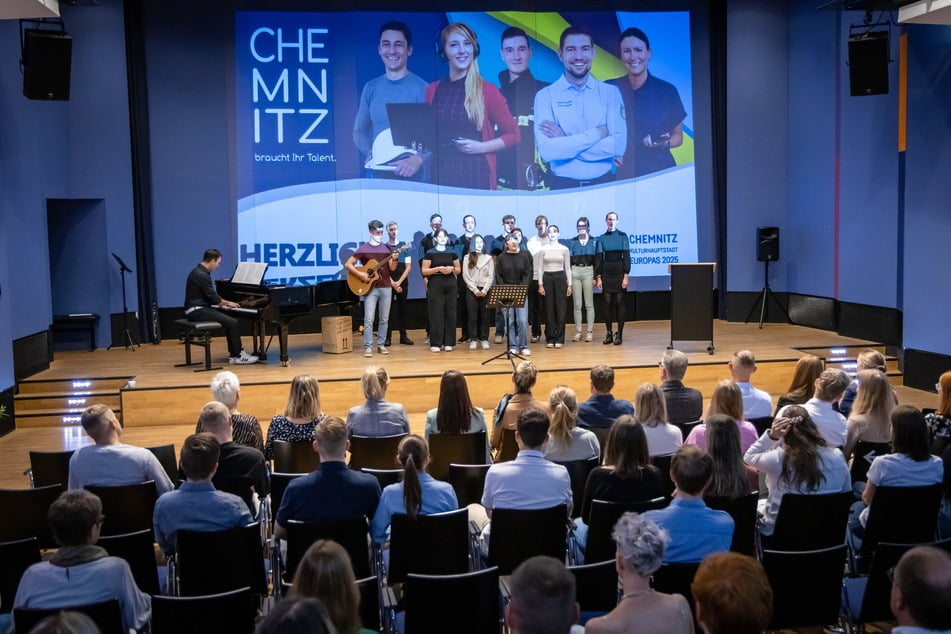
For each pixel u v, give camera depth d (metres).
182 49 12.88
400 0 13.21
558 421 5.30
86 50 12.00
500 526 4.34
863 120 11.78
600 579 3.71
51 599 3.44
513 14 13.39
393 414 6.24
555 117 13.55
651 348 11.39
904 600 2.52
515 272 11.15
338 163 13.21
